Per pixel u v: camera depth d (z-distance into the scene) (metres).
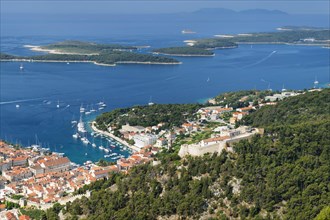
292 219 180.12
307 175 199.00
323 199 185.88
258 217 186.25
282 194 194.00
